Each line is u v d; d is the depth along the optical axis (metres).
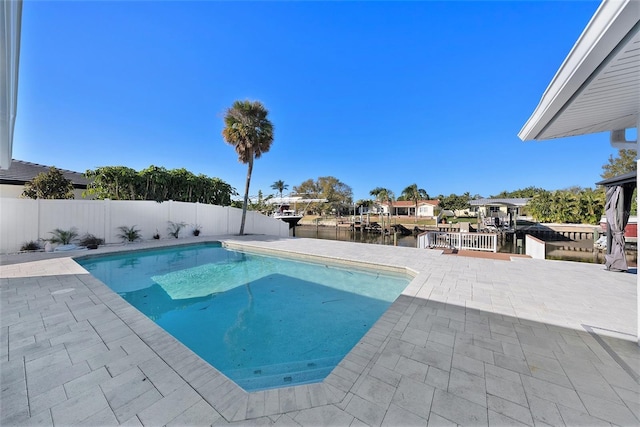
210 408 1.81
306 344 3.64
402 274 6.60
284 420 1.70
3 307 3.71
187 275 7.09
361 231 25.95
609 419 1.71
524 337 2.86
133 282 6.46
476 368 2.29
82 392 1.98
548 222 21.88
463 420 1.70
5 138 3.85
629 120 3.11
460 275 5.61
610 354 2.51
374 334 2.94
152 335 2.91
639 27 1.43
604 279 5.24
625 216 5.71
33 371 2.24
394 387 2.03
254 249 10.05
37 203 8.34
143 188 11.83
